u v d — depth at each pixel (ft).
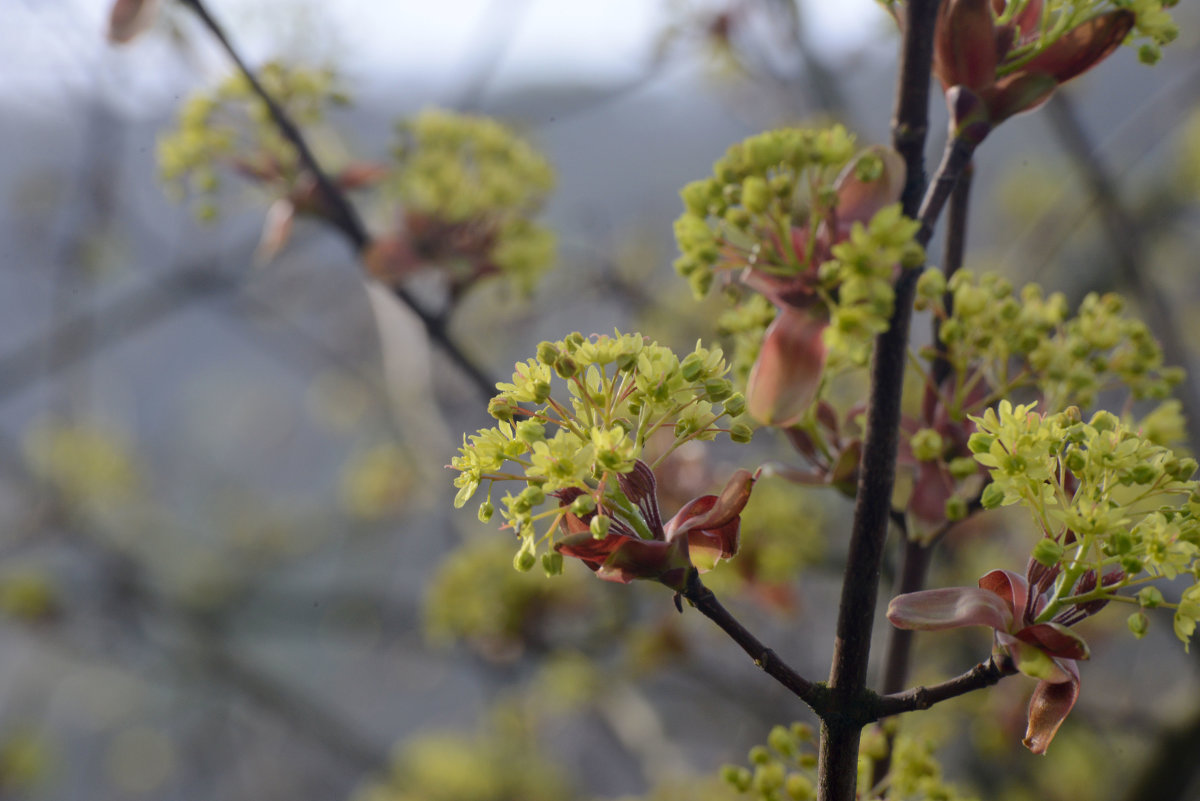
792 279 4.69
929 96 4.47
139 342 56.39
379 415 26.78
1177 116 14.79
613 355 4.01
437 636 14.26
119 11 9.77
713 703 17.52
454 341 10.74
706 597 4.10
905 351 4.34
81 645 23.47
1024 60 4.59
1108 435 3.77
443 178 10.13
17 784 24.34
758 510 11.00
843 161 4.35
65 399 24.93
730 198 4.44
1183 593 3.71
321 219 10.50
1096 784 14.08
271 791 28.73
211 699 25.66
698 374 4.02
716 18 16.06
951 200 6.16
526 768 20.24
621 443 3.84
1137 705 12.88
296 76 10.52
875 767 6.09
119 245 20.52
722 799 11.38
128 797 30.71
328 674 35.24
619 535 4.01
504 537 14.29
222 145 10.39
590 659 14.19
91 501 25.00
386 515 24.58
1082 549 3.79
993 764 14.28
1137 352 6.10
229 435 51.19
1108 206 12.34
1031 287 6.30
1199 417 10.98
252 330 26.40
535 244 10.47
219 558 26.66
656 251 18.97
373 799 20.76
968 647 13.37
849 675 4.10
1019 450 3.82
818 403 6.15
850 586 4.19
